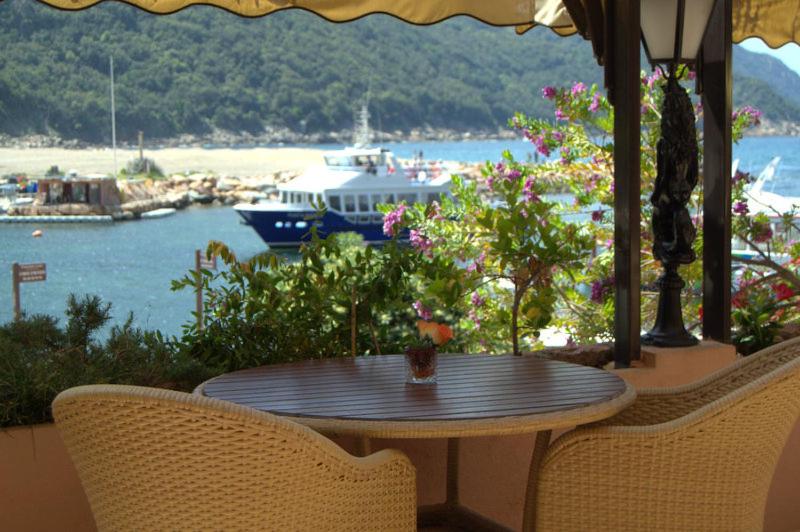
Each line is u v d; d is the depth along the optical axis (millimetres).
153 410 1483
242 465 1518
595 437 1859
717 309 2971
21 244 40906
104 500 1590
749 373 2170
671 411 2215
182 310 27453
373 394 1984
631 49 2689
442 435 1738
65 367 2297
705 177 2996
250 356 2697
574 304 5500
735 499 1846
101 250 39312
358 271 2775
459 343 3715
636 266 2771
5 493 2123
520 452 2742
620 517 1869
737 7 3637
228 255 2756
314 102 84062
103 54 77062
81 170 67188
